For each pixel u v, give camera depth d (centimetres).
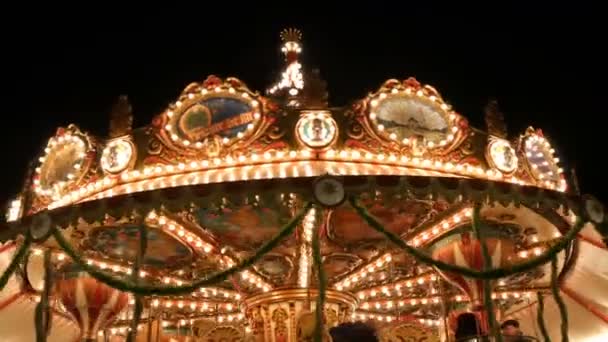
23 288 1268
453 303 1370
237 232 1142
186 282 1328
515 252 1242
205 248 1176
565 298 1448
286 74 1328
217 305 1467
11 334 1430
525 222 1151
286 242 1148
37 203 1087
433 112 1048
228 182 878
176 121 1013
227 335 1606
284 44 1373
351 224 1116
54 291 1195
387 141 1012
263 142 996
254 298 1195
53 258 1159
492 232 1130
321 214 928
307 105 1005
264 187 870
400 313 1577
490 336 941
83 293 1181
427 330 1599
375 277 1342
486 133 1068
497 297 1425
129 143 1016
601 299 1403
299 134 988
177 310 1538
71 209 909
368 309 1526
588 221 979
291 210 1051
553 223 1145
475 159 1052
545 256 944
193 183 925
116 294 1210
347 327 511
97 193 1020
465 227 1124
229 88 1012
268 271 1245
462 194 906
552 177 1135
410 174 949
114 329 1554
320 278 841
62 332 1540
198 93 1016
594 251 1259
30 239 921
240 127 1002
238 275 1223
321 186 864
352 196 873
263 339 1173
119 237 1147
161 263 1270
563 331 955
